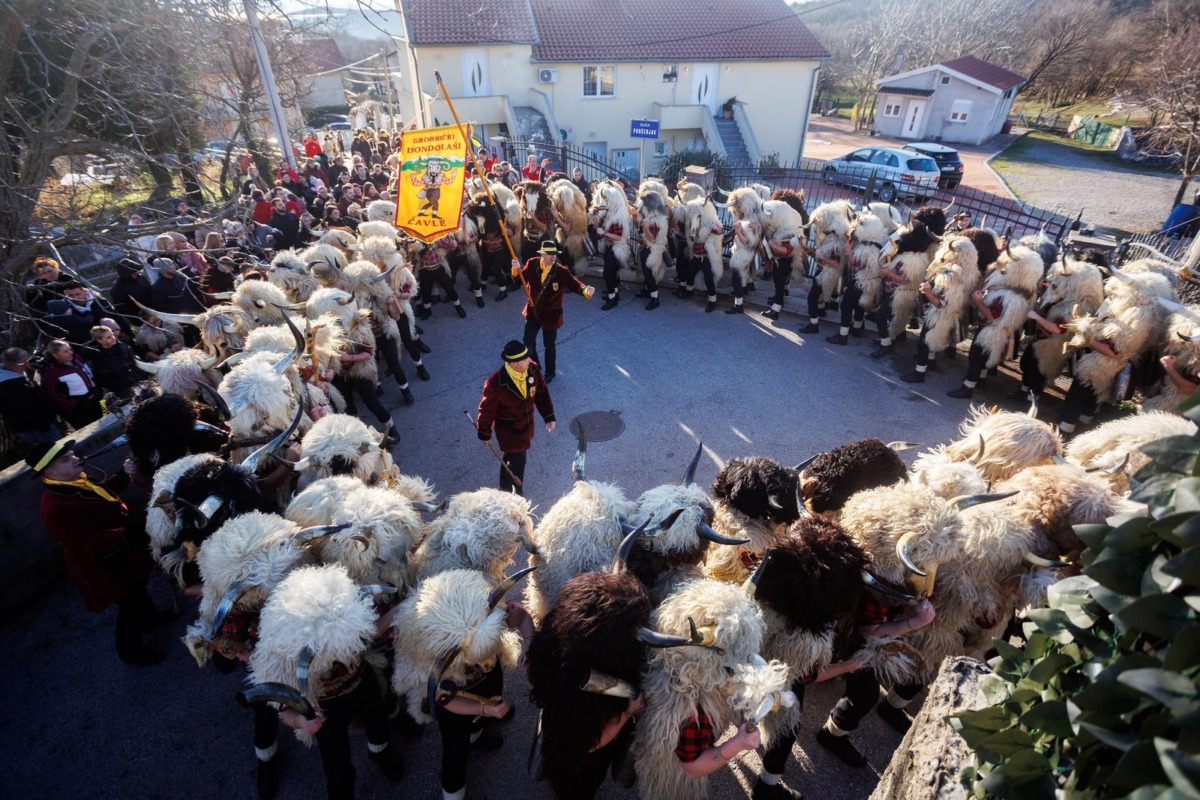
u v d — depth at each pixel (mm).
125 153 7625
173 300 7602
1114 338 5680
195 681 4520
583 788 3029
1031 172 29469
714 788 3742
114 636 4898
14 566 5051
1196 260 9117
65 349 6207
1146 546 1444
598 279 12203
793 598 2980
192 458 3910
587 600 2723
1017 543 3346
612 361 8891
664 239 10117
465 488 6457
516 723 4168
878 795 2762
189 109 8578
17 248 6988
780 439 7035
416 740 4062
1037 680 1703
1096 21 44062
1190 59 25812
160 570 5438
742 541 3201
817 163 29297
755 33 27578
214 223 7996
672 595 2900
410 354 8453
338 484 3811
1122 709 1362
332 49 46344
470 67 24906
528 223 10875
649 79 26672
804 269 10156
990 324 7090
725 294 10953
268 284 6406
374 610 3145
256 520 3268
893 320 8367
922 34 47500
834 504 3920
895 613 3316
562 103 26219
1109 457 3920
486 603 2936
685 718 2662
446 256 10430
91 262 10578
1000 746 1735
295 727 3115
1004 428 4191
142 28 7949
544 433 7297
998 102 37812
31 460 3902
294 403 4832
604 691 2561
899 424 7227
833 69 51062
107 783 3902
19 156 7648
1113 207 22953
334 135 27344
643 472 6586
